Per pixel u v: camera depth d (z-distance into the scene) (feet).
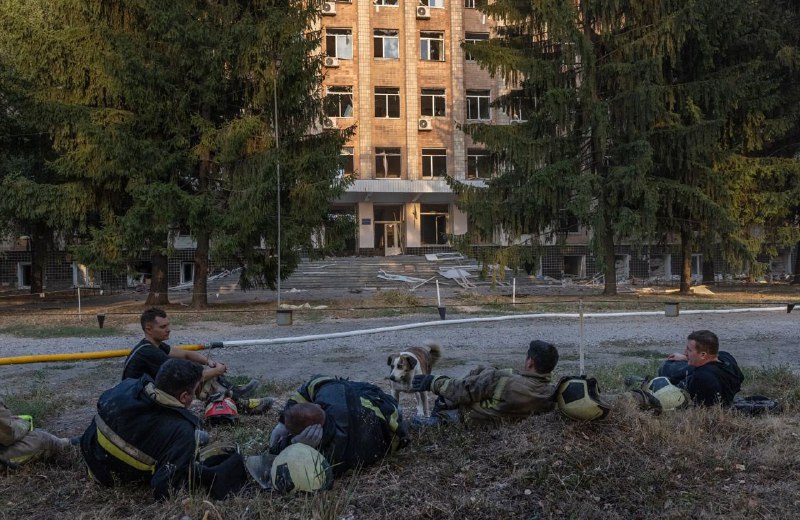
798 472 13.00
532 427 13.96
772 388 20.83
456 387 15.25
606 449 13.12
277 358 31.22
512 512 11.09
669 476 12.53
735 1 69.15
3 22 60.03
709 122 65.67
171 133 60.44
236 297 81.41
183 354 17.13
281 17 59.93
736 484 12.46
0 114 63.00
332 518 10.66
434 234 130.52
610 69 67.05
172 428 12.15
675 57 69.77
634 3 67.10
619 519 10.95
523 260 72.08
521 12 71.72
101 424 12.16
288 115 64.13
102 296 91.71
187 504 11.02
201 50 57.98
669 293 79.56
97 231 59.26
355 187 120.26
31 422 14.70
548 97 66.03
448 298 72.84
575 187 64.90
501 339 37.63
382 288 91.81
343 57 123.13
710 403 16.98
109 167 57.00
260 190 56.70
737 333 38.81
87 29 59.16
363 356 31.58
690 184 71.26
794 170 73.97
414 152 124.16
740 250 70.79
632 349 33.06
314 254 66.69
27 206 59.06
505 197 74.69
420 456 13.70
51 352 33.76
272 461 12.53
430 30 126.00
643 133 66.74
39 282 90.63
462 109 125.80
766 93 75.72
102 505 11.75
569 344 35.24
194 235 63.21
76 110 57.62
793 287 89.40
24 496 12.28
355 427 12.91
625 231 64.95
